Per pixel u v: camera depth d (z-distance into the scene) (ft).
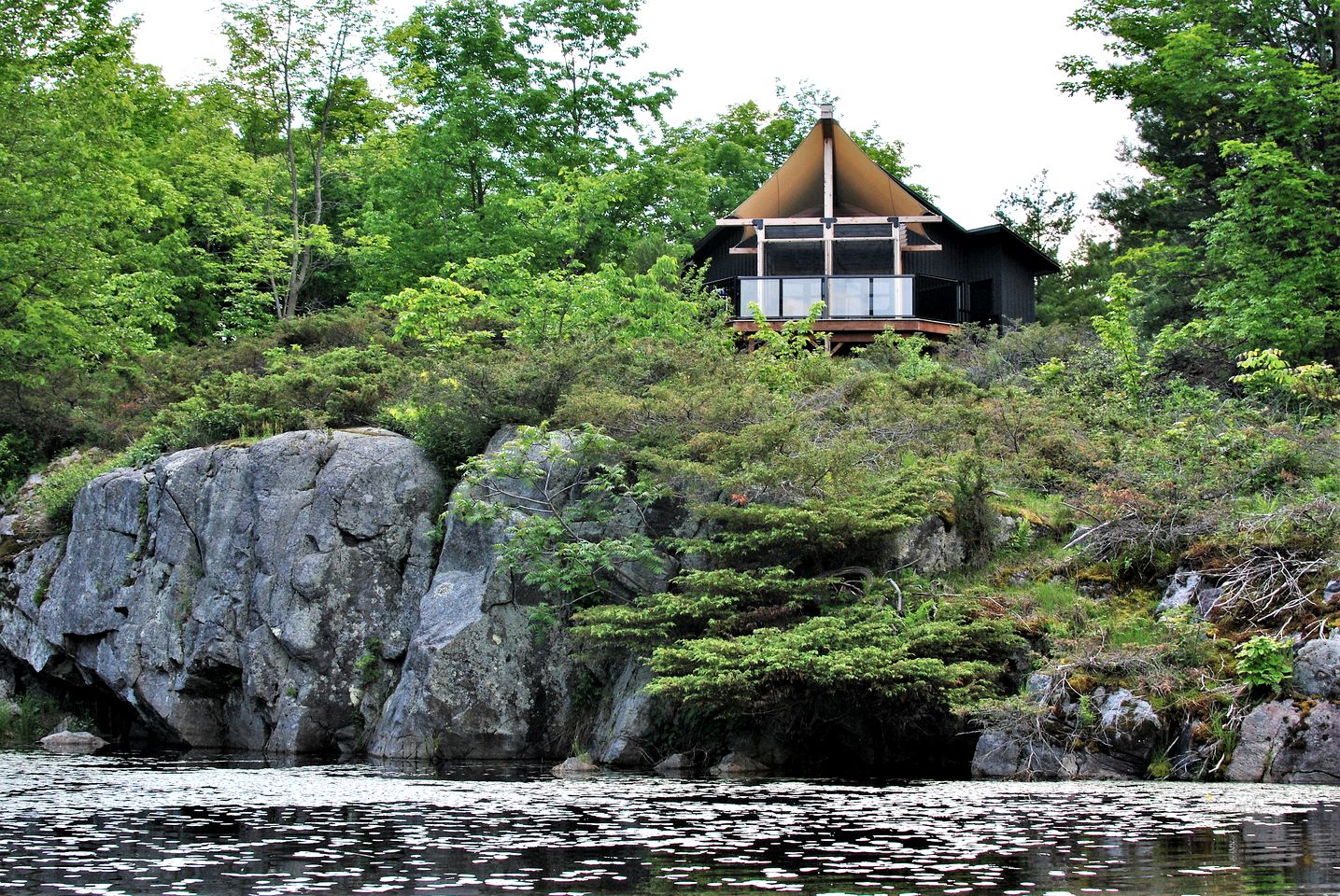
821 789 45.19
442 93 132.67
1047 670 50.52
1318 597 50.08
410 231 124.77
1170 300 101.71
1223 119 100.63
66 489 81.66
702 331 88.89
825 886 26.86
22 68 99.91
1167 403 76.23
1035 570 59.41
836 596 56.75
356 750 64.85
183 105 136.36
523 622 61.52
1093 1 109.70
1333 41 98.17
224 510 70.33
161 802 42.39
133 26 107.55
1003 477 66.74
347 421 78.79
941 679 50.06
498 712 60.34
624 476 63.31
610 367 72.54
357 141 145.07
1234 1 100.73
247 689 67.36
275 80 123.54
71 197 100.22
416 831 35.12
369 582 67.00
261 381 79.15
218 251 133.28
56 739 71.26
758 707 51.83
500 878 28.04
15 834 35.01
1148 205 106.52
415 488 68.39
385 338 96.99
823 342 119.96
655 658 53.78
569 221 110.32
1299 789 42.86
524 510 63.87
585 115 142.72
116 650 72.18
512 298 95.35
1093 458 66.54
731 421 63.77
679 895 26.02
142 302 110.42
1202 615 52.37
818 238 127.85
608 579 61.72
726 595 55.67
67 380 102.63
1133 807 38.55
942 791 43.68
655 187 137.69
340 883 27.66
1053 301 183.52
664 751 55.98
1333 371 79.82
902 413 69.36
